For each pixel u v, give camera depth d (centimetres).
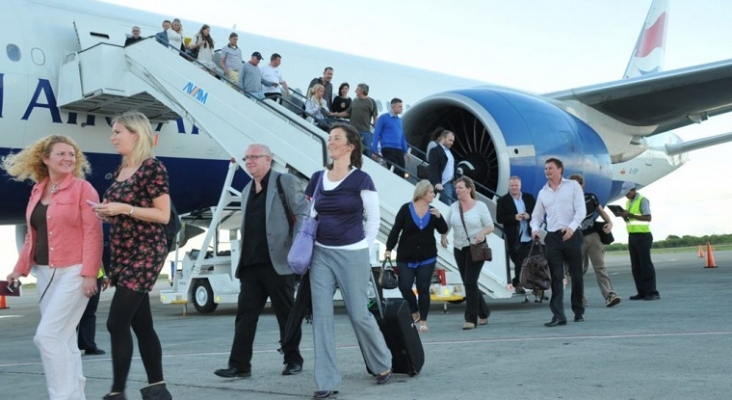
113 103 1068
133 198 364
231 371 464
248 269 470
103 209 351
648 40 2323
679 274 1548
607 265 2683
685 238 6334
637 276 940
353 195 411
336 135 417
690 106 1457
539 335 614
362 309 415
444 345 577
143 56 1018
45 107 1034
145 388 387
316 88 1073
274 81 1155
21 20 1034
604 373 420
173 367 524
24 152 371
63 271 369
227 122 948
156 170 367
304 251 404
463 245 709
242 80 1035
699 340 532
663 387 374
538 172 1088
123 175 376
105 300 1700
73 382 372
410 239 656
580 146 1145
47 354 363
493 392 384
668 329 606
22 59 1015
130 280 361
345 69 1551
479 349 545
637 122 1544
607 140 1512
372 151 992
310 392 413
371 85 1589
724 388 365
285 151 895
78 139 1075
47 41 1052
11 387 468
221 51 1138
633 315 737
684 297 940
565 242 681
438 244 872
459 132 1223
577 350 513
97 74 1005
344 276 412
